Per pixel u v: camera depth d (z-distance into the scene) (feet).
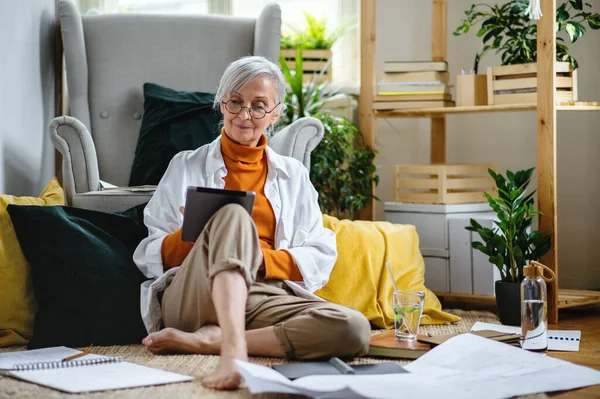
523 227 9.70
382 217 13.50
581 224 12.39
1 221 7.94
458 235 10.65
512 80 10.68
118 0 13.50
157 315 7.52
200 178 7.80
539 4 10.00
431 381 5.84
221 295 6.11
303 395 5.62
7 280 7.83
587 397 5.83
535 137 12.59
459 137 13.19
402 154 13.48
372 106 11.84
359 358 7.04
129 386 5.73
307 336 6.65
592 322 9.98
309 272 7.40
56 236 7.77
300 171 8.05
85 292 7.72
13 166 9.64
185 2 13.58
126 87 11.09
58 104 11.58
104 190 8.93
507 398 5.64
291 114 11.68
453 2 13.07
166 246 7.35
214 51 11.34
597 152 12.35
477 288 10.50
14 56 9.73
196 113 10.30
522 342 7.66
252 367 5.46
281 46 13.44
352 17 13.87
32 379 5.94
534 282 7.66
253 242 6.57
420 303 7.33
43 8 10.96
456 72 13.12
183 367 6.39
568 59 10.62
